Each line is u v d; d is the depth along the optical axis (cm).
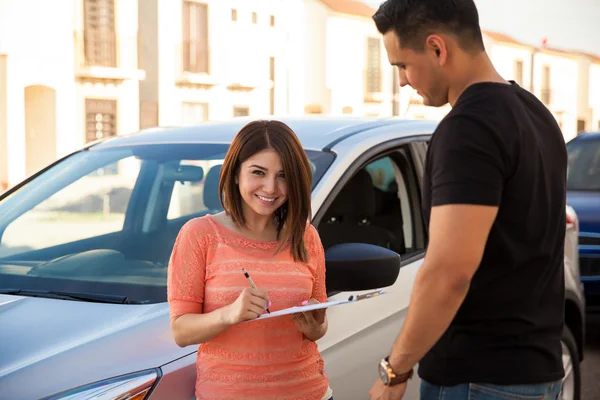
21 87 2036
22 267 304
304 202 233
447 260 191
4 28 1994
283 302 229
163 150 354
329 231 378
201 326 217
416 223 371
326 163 319
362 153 334
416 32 209
